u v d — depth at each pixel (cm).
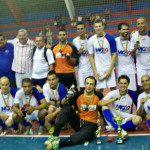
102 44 492
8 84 451
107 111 429
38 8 1994
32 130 466
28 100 455
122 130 392
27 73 525
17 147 379
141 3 1798
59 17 1873
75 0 1908
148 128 443
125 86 427
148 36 483
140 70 495
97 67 503
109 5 1870
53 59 502
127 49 500
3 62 530
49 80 441
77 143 379
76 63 519
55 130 372
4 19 2066
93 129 395
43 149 367
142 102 411
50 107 449
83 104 414
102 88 509
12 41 549
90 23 1795
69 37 1775
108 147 362
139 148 353
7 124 434
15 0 1950
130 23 1748
